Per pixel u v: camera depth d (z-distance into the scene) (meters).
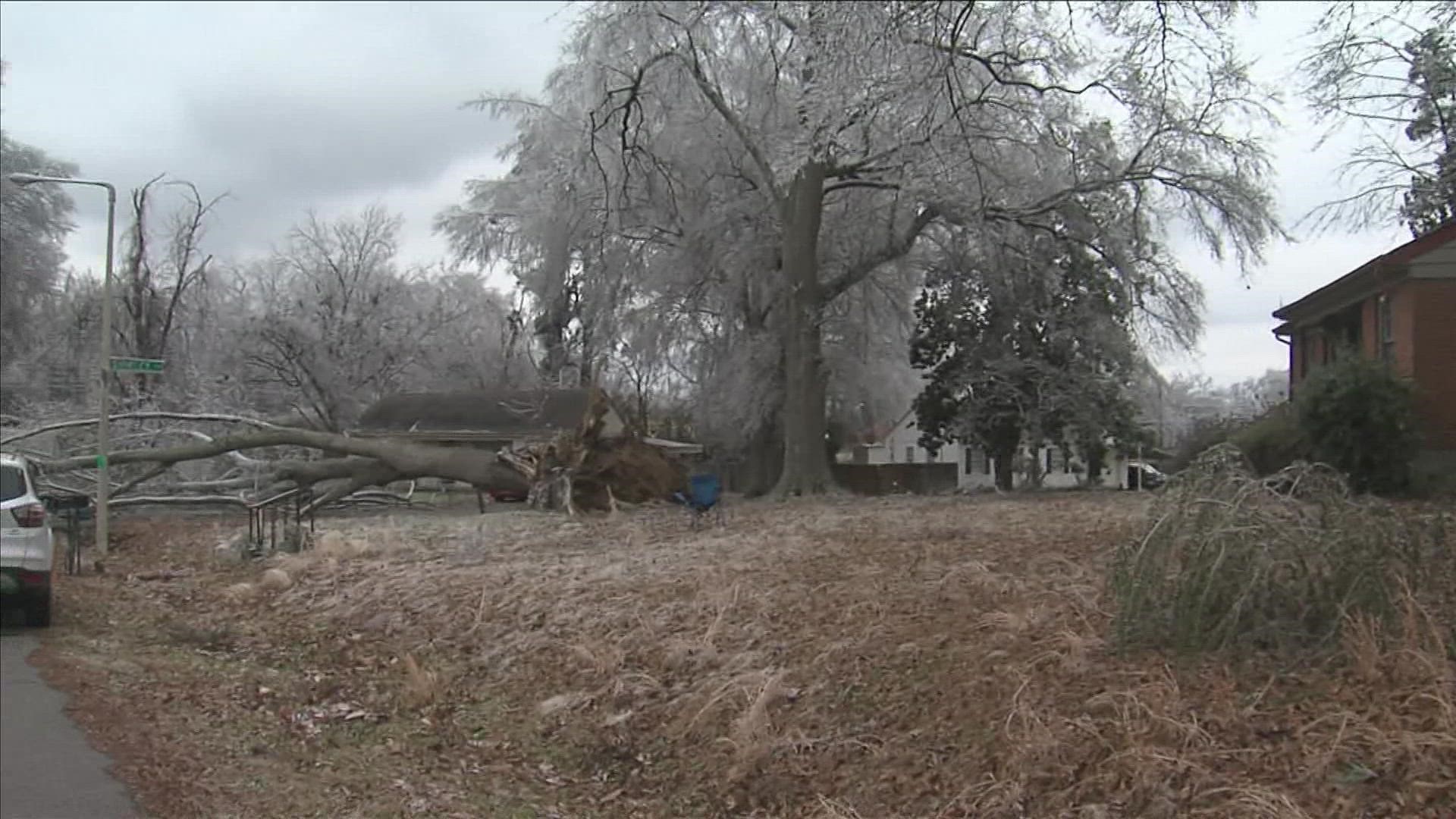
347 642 13.34
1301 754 6.30
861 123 18.70
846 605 11.17
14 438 27.75
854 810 7.08
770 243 35.56
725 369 37.59
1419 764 5.94
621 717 9.42
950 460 63.84
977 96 23.08
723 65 31.38
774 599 11.93
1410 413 19.36
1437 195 14.27
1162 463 38.50
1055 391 35.75
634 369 40.72
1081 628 8.83
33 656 12.41
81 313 56.66
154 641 13.77
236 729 9.73
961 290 36.69
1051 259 35.03
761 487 38.84
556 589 13.97
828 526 19.52
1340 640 7.39
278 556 19.77
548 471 26.59
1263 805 5.81
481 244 41.34
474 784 8.41
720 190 35.06
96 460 26.03
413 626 13.62
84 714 9.91
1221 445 8.69
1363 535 7.63
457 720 10.13
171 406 35.88
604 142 32.66
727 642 10.65
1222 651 7.64
